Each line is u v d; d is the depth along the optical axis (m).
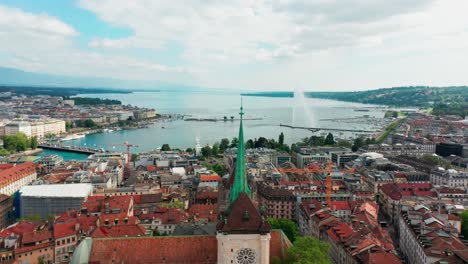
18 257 176.38
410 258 195.75
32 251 179.62
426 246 174.75
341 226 199.38
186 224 185.25
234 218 113.62
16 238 182.50
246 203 115.94
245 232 111.69
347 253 174.62
